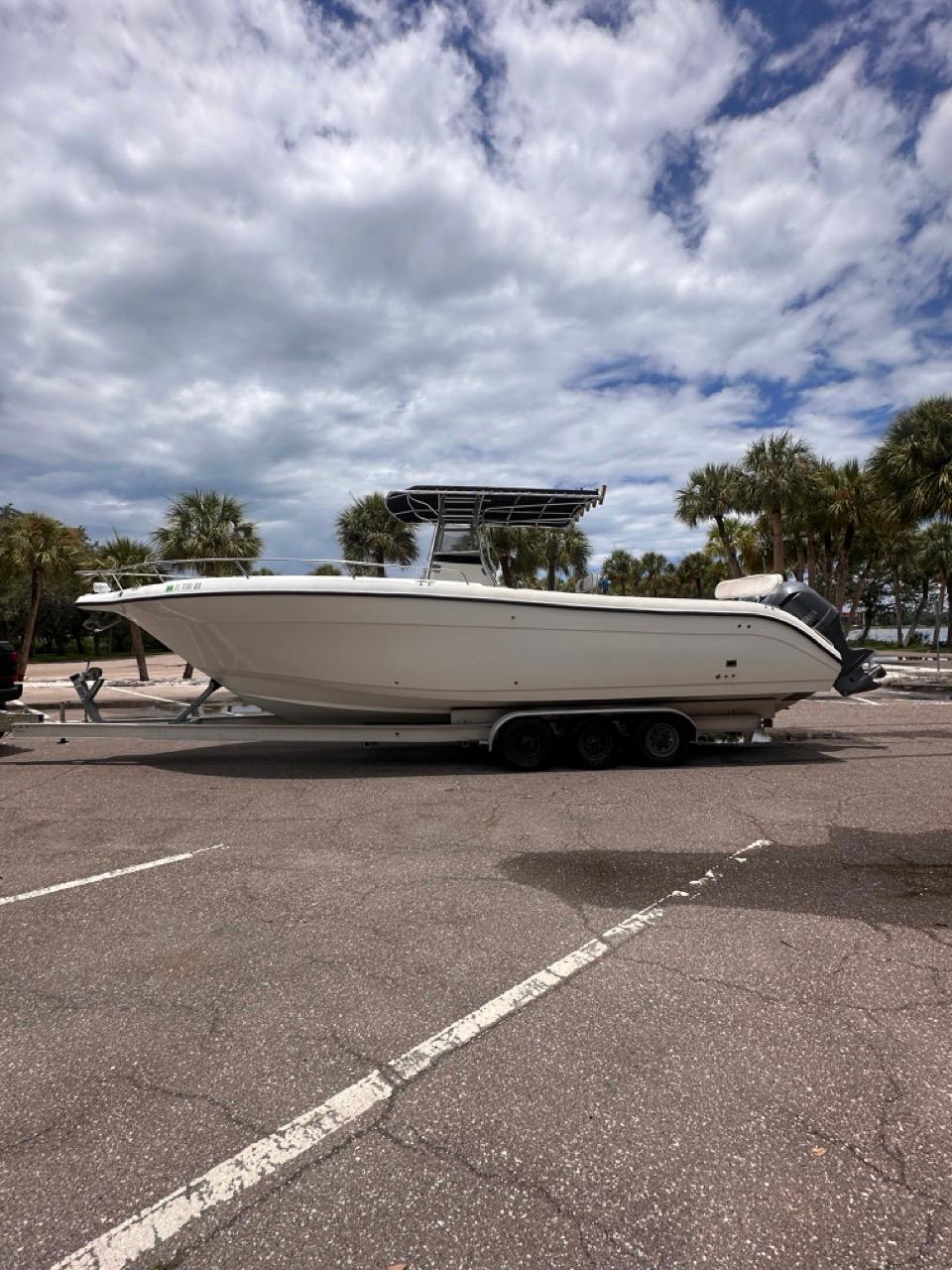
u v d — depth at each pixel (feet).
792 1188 5.94
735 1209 5.73
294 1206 5.82
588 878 13.11
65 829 16.48
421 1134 6.63
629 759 24.94
